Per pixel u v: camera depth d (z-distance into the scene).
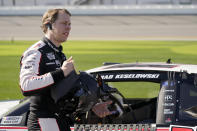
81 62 13.59
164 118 2.80
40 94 2.34
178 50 18.77
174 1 66.50
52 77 2.20
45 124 2.34
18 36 33.06
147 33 35.38
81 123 3.07
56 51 2.43
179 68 3.07
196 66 3.25
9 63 13.73
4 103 4.05
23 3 69.06
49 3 68.69
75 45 23.14
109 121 3.21
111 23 45.81
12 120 2.99
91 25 44.09
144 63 3.46
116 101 3.25
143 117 3.28
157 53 17.28
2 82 9.40
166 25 42.97
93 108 2.59
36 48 2.35
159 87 2.98
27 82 2.22
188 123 2.73
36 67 2.30
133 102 3.45
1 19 50.00
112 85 3.23
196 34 33.56
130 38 29.83
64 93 2.25
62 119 2.44
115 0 69.81
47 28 2.42
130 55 16.53
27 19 49.66
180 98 2.86
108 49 20.08
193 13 51.97
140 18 50.09
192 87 2.90
